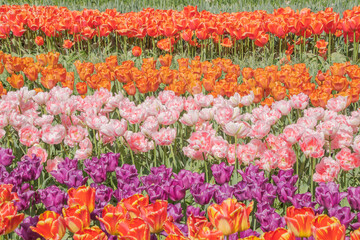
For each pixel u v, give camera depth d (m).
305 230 1.86
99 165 2.81
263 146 3.19
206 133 3.01
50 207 2.38
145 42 8.58
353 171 3.36
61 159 3.32
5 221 1.97
